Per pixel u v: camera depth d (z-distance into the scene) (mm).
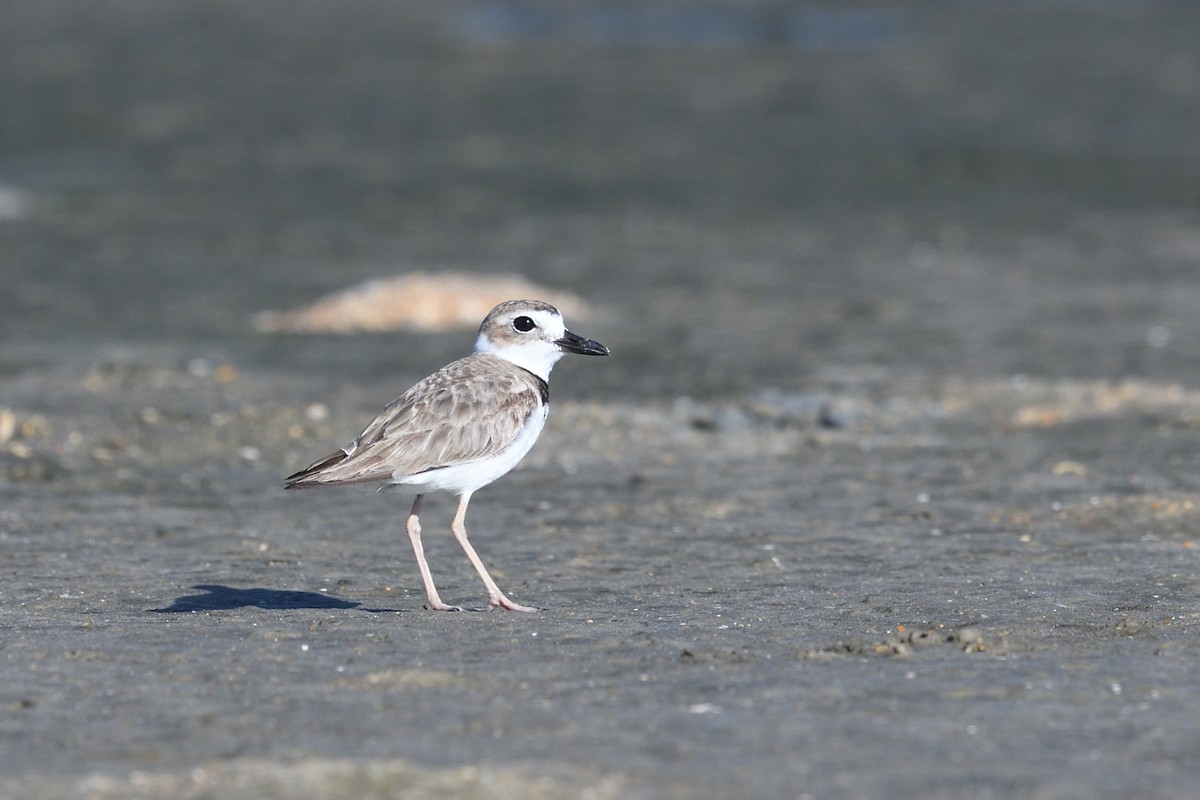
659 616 9602
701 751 6824
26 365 19016
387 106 46906
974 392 17672
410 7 69062
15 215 32188
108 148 40531
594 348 10438
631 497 13414
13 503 13016
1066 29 60219
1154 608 9727
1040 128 42375
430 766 6625
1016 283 25500
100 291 24781
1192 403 16859
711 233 30938
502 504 13211
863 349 20484
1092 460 14523
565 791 6324
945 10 66875
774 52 56250
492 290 23578
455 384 9734
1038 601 9945
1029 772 6594
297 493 13539
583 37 60531
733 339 21281
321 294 24859
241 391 17641
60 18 62844
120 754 6820
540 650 8602
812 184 36344
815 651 8508
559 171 38125
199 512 12836
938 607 9820
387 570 11109
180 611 9719
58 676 8047
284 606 9945
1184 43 56031
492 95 48719
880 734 7055
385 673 8016
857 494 13461
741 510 12945
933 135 41906
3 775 6555
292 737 7027
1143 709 7418
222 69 52719
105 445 15117
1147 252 28156
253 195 35031
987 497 13250
